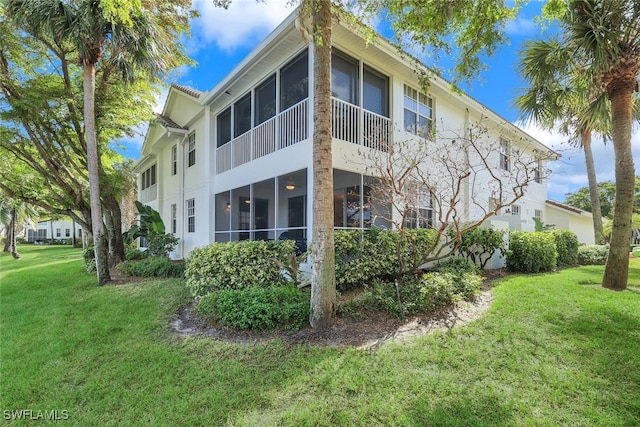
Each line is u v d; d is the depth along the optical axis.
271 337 4.17
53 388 3.28
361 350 3.62
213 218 10.38
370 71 7.75
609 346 3.49
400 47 4.93
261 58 7.48
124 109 10.17
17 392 3.21
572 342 3.62
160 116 13.02
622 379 2.90
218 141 10.69
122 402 2.98
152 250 11.71
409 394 2.80
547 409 2.56
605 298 5.24
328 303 4.32
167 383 3.24
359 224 7.62
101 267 8.24
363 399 2.77
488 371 3.12
